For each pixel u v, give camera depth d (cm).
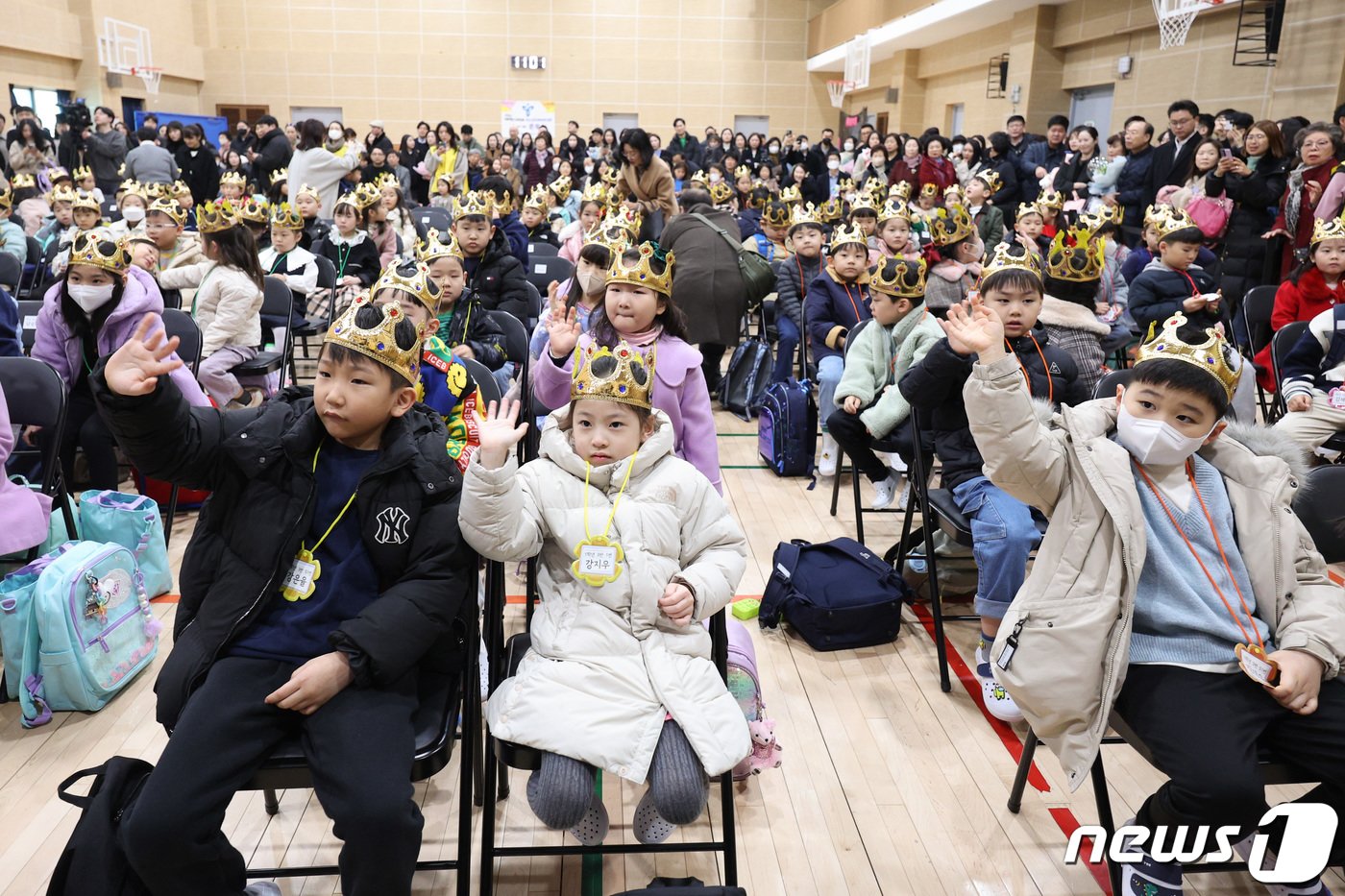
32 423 285
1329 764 175
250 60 1884
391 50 1909
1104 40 1116
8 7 1283
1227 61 898
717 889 171
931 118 1652
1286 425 369
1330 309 376
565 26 1933
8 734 256
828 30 1833
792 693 287
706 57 1972
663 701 179
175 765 156
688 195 662
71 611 259
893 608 314
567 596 191
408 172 1370
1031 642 188
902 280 358
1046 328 344
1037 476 188
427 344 260
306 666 166
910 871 213
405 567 178
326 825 225
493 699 187
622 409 191
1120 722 195
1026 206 615
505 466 171
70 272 351
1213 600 187
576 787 172
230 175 828
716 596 187
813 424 484
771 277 586
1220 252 673
